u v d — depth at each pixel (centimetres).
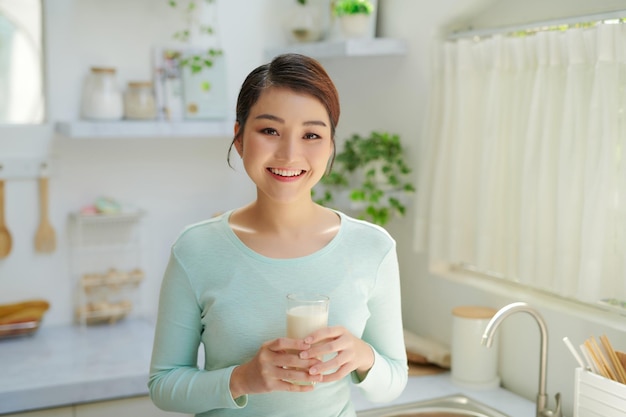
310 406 140
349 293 142
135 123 288
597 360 183
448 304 267
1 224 297
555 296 231
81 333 297
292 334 130
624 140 196
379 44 274
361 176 299
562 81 212
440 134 260
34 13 298
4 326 283
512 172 231
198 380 137
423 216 266
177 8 312
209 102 309
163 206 321
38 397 235
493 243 238
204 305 142
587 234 200
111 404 246
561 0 218
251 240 143
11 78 298
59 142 303
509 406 221
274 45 329
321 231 145
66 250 308
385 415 215
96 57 304
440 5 257
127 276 310
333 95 138
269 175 136
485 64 238
